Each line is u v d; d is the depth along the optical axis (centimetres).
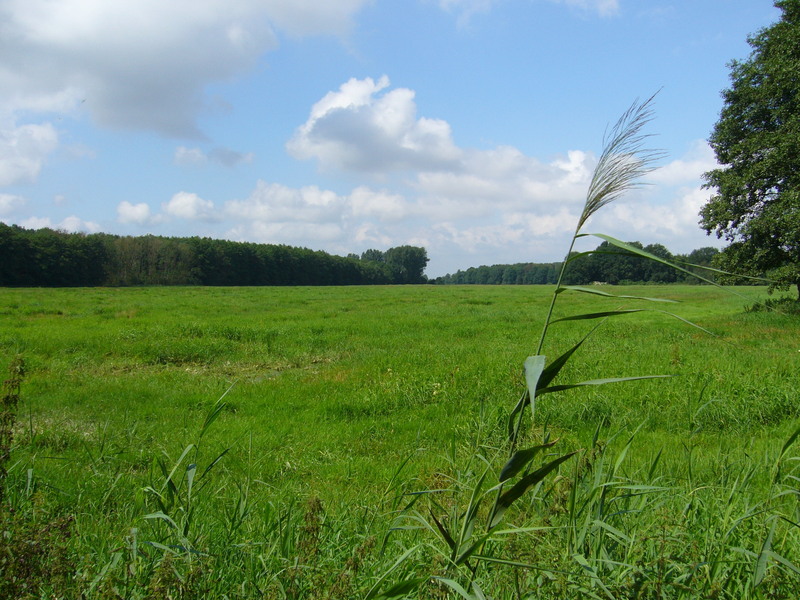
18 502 419
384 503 489
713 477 517
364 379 1191
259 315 2667
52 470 586
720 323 2245
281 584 283
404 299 4288
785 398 877
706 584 262
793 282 2234
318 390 1112
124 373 1323
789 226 2086
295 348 1684
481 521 356
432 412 931
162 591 246
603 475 365
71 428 808
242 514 387
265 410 970
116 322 2198
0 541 258
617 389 988
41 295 3991
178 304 3281
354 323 2333
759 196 2325
